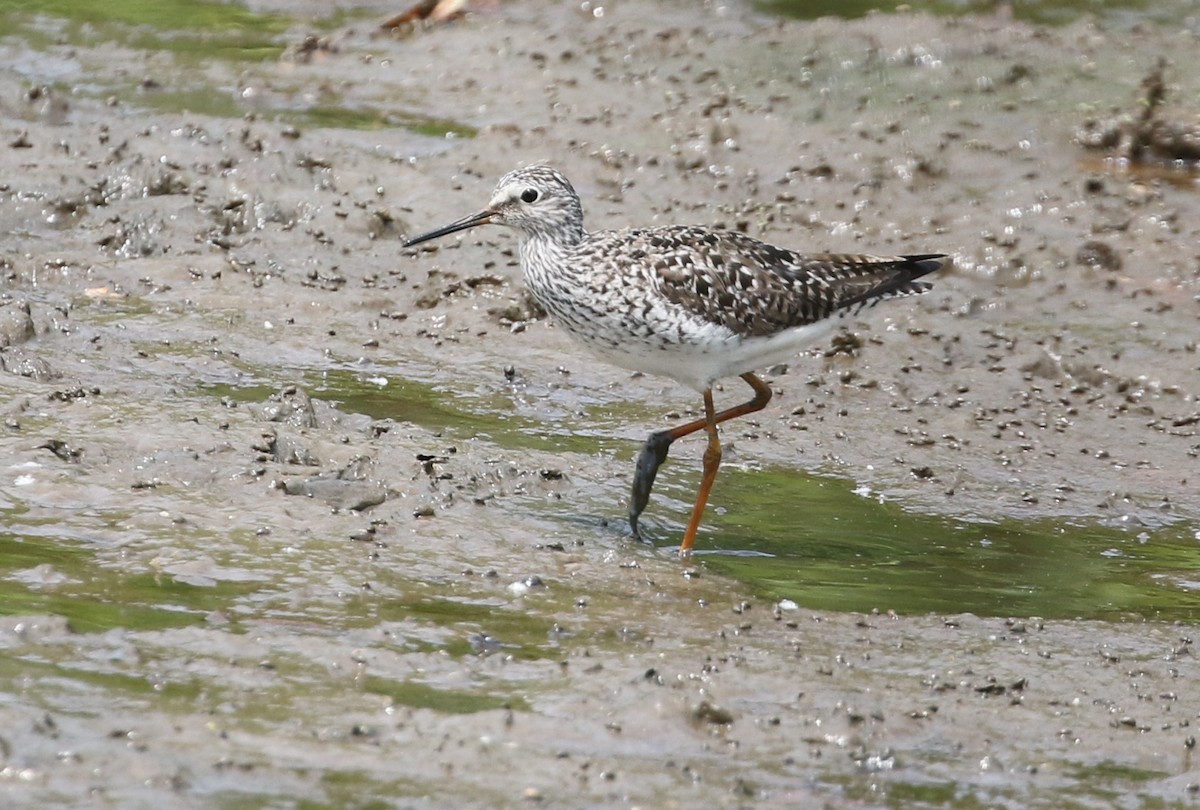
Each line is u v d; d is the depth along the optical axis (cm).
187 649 962
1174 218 1933
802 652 1029
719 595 1119
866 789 880
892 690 985
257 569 1082
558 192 1249
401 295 1730
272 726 885
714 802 852
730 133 2152
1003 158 2097
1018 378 1619
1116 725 964
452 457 1313
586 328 1236
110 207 1850
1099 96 2291
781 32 2519
